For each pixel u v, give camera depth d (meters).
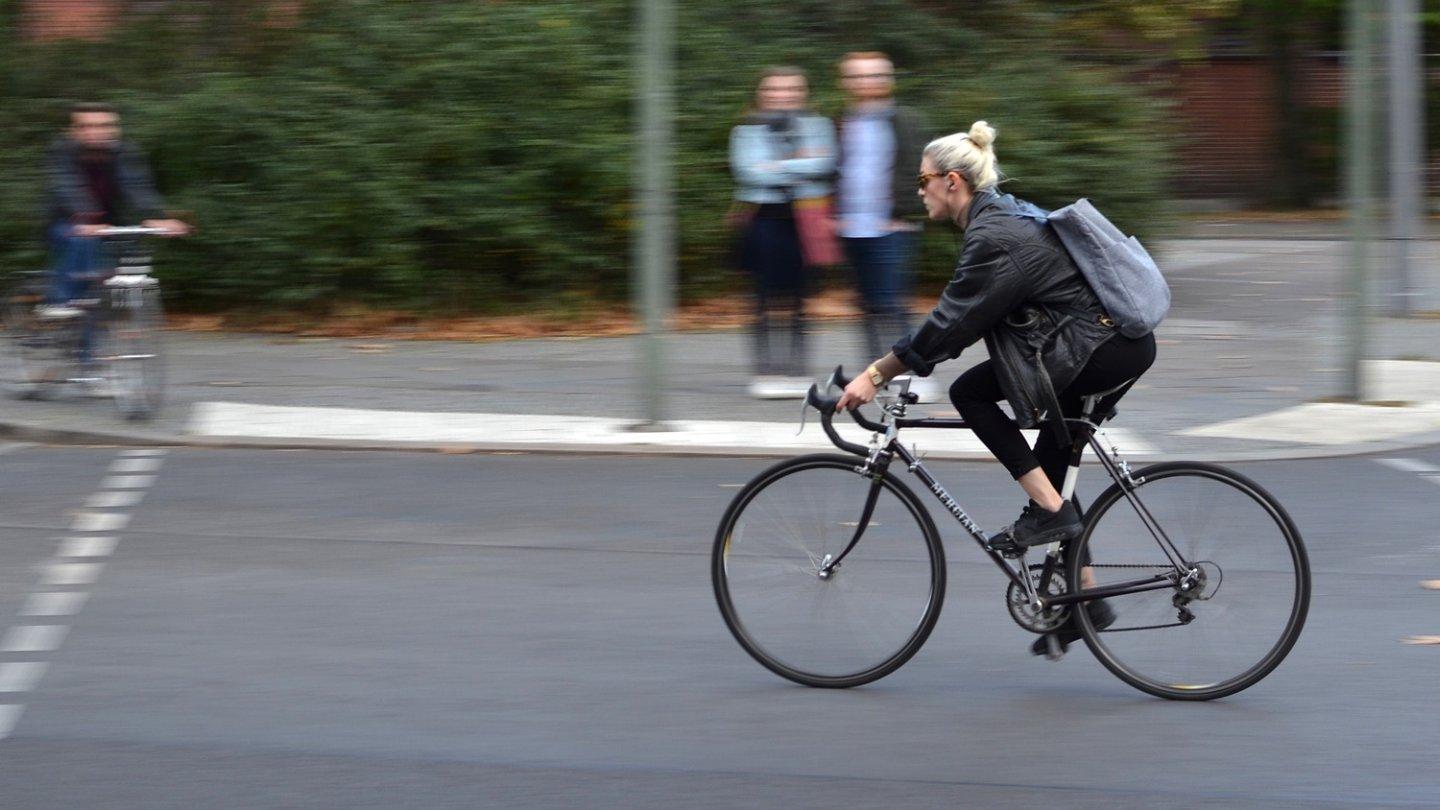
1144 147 38.31
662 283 24.70
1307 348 32.75
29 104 38.44
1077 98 38.16
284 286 35.84
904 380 13.46
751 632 13.68
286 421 25.69
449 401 27.34
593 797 11.14
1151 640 13.19
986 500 20.08
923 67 39.31
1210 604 13.07
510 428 24.98
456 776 11.54
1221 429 24.64
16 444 24.70
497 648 14.61
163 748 12.09
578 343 33.88
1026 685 13.59
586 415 26.05
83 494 21.14
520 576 17.09
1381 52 36.06
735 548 13.71
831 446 23.52
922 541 13.38
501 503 20.48
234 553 18.09
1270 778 11.45
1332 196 71.44
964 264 12.62
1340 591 16.34
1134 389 28.22
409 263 35.66
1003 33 40.34
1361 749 12.01
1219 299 40.41
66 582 16.91
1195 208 73.31
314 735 12.38
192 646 14.68
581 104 36.16
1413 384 28.23
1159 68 51.28
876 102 25.52
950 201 12.99
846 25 39.31
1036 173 37.41
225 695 13.31
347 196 35.28
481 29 36.75
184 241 36.09
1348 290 26.73
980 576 16.89
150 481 21.91
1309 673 13.80
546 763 11.80
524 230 35.47
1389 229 37.41
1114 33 43.47
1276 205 71.88
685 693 13.39
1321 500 20.28
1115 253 12.62
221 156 36.50
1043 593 13.26
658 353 24.78
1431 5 66.31
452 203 35.56
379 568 17.44
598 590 16.55
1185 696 13.12
